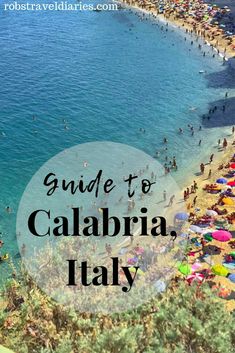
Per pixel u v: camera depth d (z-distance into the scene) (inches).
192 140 2682.1
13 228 1850.4
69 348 756.0
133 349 741.3
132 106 3137.3
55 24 4987.7
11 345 821.2
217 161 2433.6
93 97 3255.4
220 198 2022.6
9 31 4660.4
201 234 1738.4
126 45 4434.1
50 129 2763.3
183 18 5191.9
